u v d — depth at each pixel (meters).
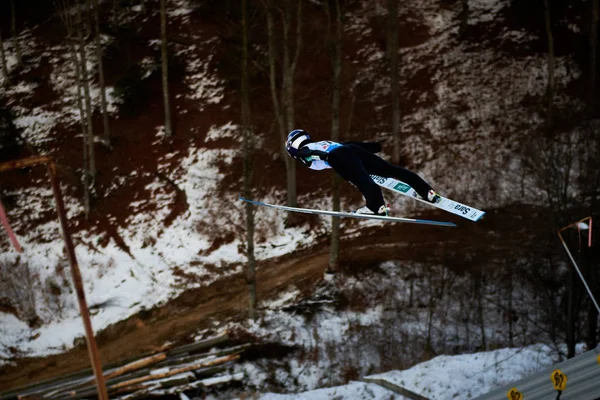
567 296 22.34
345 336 23.41
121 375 22.09
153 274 27.11
